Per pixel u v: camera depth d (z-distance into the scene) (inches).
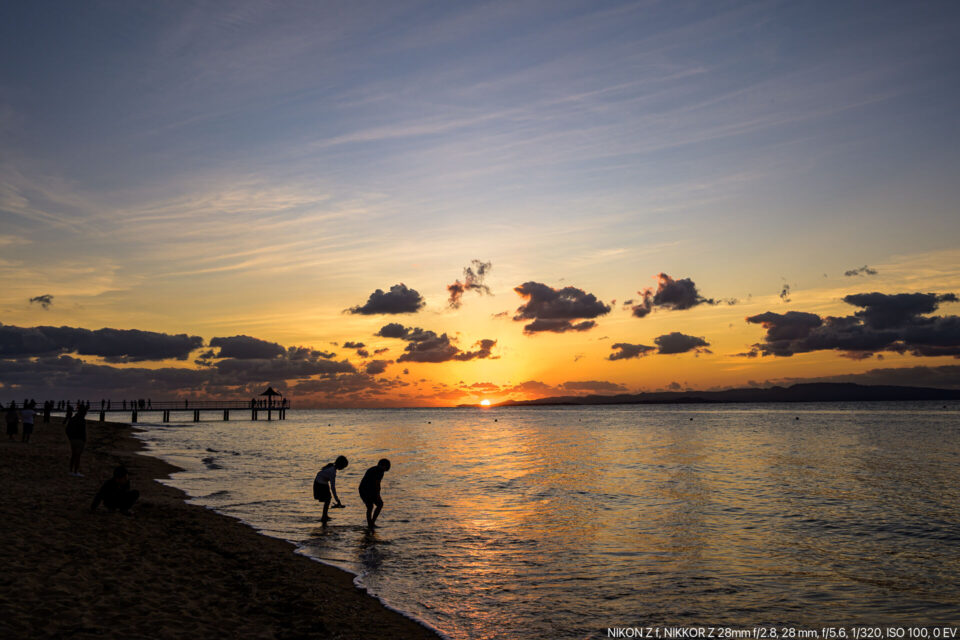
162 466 987.3
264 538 467.8
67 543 383.6
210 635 252.2
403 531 516.4
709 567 409.4
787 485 836.6
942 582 376.5
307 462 1112.8
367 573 382.9
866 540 495.5
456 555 435.5
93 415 4340.6
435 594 344.8
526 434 2447.1
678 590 358.0
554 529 532.1
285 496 686.5
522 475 958.4
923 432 2289.6
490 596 343.9
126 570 338.0
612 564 415.5
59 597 278.2
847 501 695.1
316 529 514.9
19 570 312.8
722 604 333.7
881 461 1180.5
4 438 1242.0
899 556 441.7
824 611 323.0
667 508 647.1
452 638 278.7
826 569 405.4
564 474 975.0
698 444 1722.4
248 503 634.2
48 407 1934.1
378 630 283.6
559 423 3909.9
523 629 293.0
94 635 236.8
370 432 2674.7
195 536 449.1
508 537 498.6
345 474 933.2
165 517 514.9
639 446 1654.8
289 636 264.1
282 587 335.9
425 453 1414.9
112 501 499.2
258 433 2437.3
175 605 286.0
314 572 376.8
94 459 975.0
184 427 2965.1
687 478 918.4
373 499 522.3
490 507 647.1
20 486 606.5
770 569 405.1
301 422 4308.6
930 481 874.8
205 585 327.9
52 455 939.3
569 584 368.8
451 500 695.7
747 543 482.6
